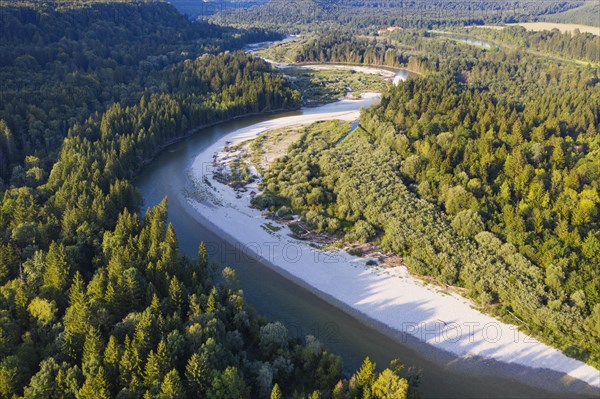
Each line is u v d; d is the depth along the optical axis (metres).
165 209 96.62
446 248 88.06
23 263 74.31
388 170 117.75
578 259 80.25
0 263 71.81
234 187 123.88
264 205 112.38
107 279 68.81
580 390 63.47
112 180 112.50
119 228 84.31
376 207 102.50
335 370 60.06
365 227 98.25
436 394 62.62
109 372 54.06
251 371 58.94
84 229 84.62
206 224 106.19
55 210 91.94
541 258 81.88
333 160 126.31
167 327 60.41
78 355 57.38
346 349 69.75
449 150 115.62
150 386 52.75
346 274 87.25
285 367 60.34
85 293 65.94
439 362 67.81
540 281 78.19
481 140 118.38
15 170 112.69
